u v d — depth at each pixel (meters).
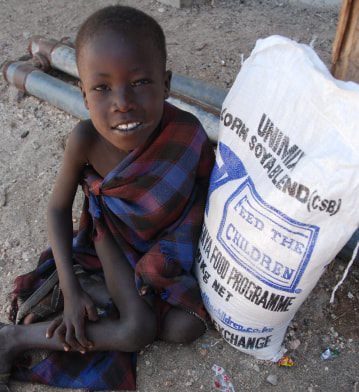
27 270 1.96
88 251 1.86
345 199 1.19
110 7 1.29
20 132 2.71
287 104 1.28
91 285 1.79
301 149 1.24
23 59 3.19
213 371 1.62
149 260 1.59
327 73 1.25
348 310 1.80
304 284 1.38
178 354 1.67
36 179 2.40
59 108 2.84
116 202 1.62
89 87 1.27
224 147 1.49
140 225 1.65
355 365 1.63
